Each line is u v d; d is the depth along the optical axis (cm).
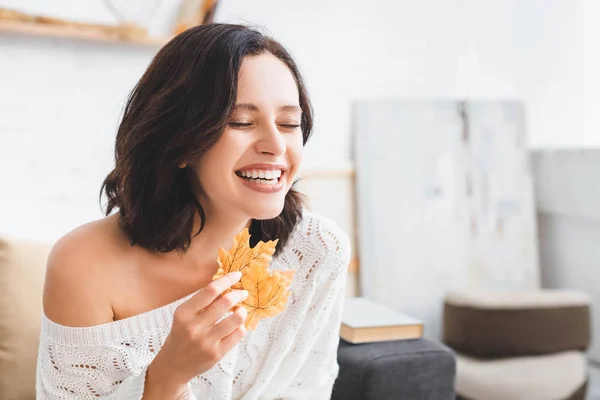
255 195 88
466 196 239
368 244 225
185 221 95
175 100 87
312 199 218
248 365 114
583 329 206
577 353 205
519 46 254
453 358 145
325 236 117
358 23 226
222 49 86
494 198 243
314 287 116
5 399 132
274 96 87
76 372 97
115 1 183
